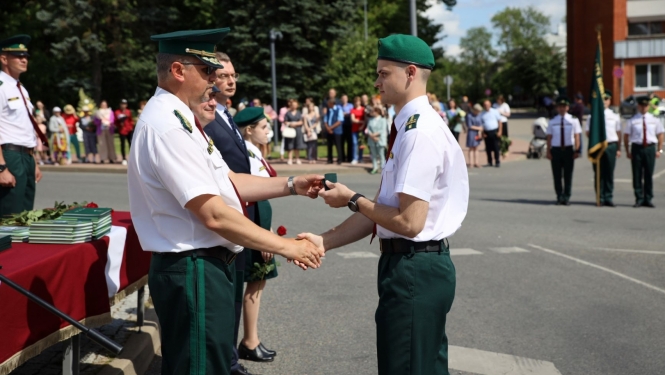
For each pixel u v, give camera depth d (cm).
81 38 3784
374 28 5331
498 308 634
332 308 636
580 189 1566
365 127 2072
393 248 329
